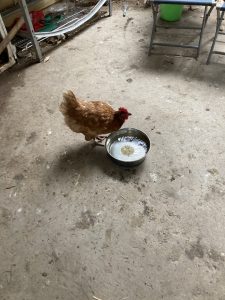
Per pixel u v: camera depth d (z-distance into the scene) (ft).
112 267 2.94
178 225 3.23
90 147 4.15
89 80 5.31
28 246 3.14
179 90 4.98
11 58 5.77
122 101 4.82
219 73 5.30
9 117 4.66
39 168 3.91
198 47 5.51
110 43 6.28
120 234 3.19
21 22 5.60
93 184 3.68
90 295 2.77
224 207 3.36
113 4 7.77
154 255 3.01
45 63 5.83
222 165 3.79
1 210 3.47
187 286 2.78
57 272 2.94
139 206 3.43
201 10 7.13
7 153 4.11
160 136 4.20
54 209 3.45
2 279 2.91
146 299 2.72
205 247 3.04
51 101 4.91
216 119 4.40
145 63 5.65
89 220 3.33
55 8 7.41
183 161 3.86
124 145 4.06
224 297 2.70
